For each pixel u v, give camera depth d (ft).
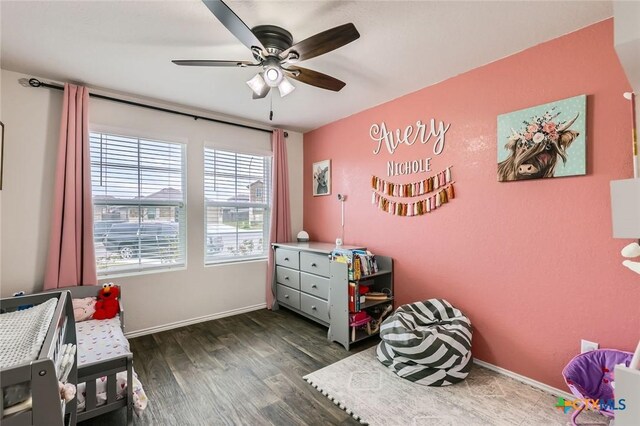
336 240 11.08
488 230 7.61
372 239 10.66
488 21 5.91
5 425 2.74
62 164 8.30
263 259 12.87
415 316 8.16
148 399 6.51
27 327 3.98
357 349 8.90
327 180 12.60
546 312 6.67
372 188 10.64
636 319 5.59
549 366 6.62
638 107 4.17
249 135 12.48
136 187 9.96
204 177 11.34
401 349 7.18
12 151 7.94
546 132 6.56
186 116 10.87
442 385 6.86
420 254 9.14
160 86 8.89
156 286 10.19
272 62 6.20
